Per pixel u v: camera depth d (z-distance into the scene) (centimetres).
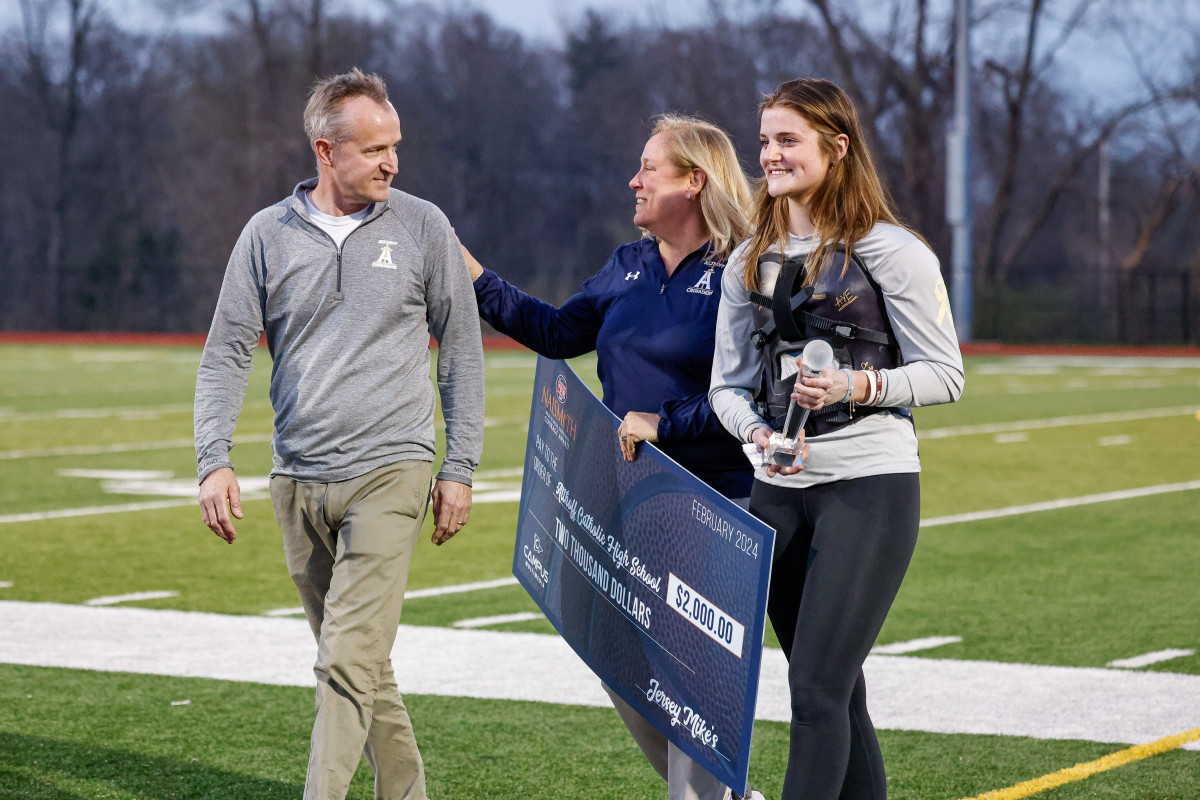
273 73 5272
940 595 786
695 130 404
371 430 386
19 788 459
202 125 5394
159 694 579
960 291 3678
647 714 385
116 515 1077
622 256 424
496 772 484
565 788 468
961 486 1255
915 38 4494
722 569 354
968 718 545
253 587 805
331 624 375
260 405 2067
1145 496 1191
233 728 530
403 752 400
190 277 5088
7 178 5431
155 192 5606
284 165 5216
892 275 348
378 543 380
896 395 343
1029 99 5044
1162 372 2975
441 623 715
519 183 6319
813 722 344
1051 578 836
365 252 388
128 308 5025
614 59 6569
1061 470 1369
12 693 577
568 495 424
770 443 343
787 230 362
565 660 640
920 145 4547
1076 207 5978
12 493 1193
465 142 6162
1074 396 2291
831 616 346
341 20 5456
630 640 392
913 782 468
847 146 351
